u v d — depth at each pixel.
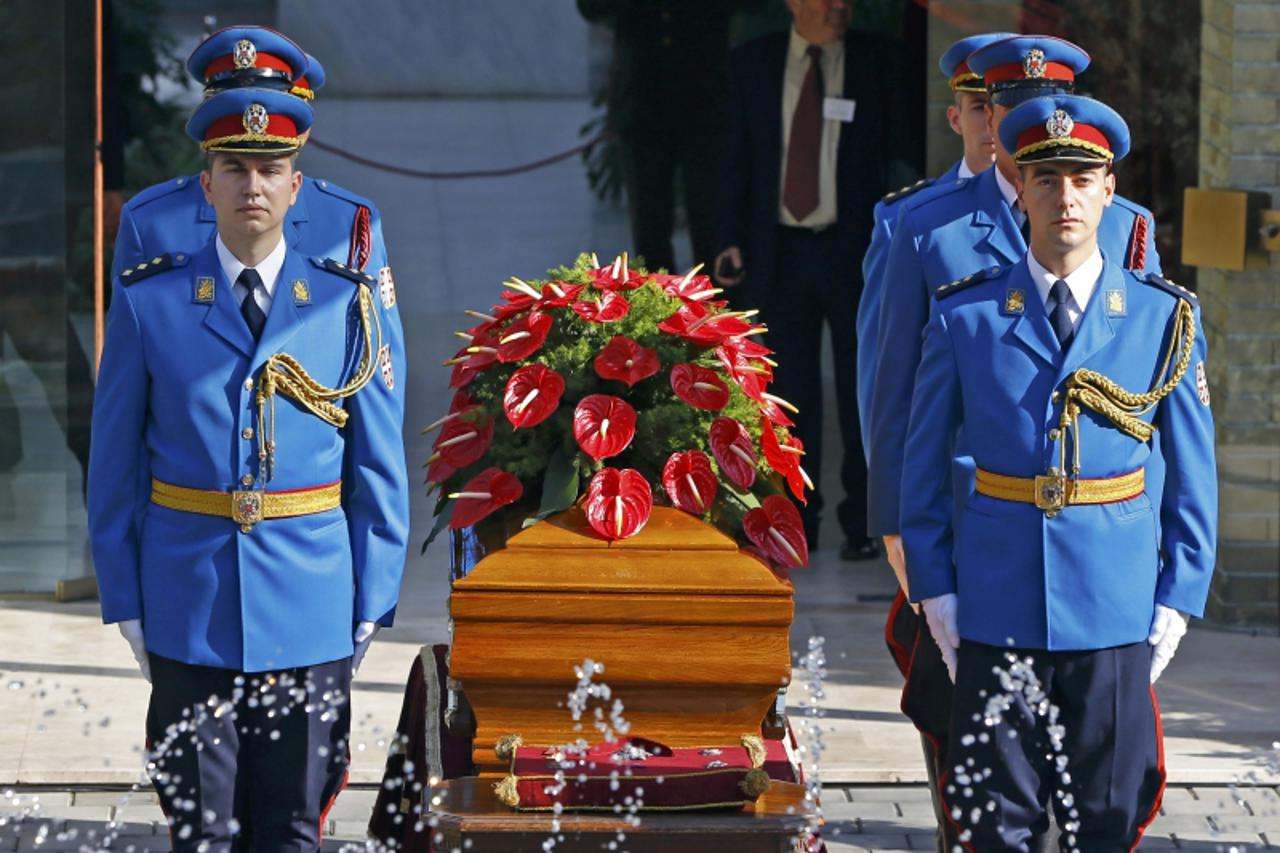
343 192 10.44
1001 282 9.89
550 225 18.94
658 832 8.88
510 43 18.62
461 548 10.02
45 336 16.06
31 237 16.02
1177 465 9.91
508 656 9.16
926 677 10.62
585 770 9.02
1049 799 9.99
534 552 9.23
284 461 9.70
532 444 9.78
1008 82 10.63
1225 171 15.64
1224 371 15.55
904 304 10.73
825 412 17.78
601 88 18.42
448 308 19.69
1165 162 15.81
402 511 10.05
